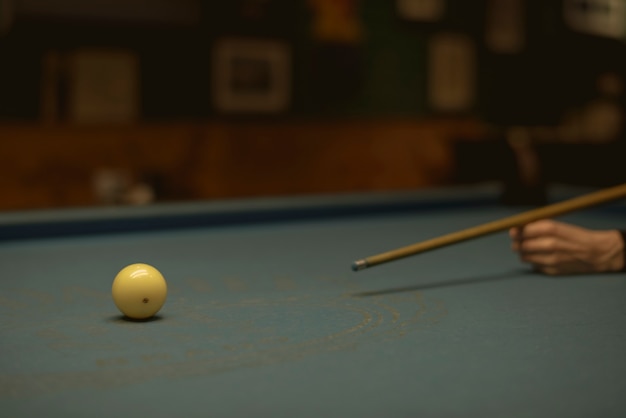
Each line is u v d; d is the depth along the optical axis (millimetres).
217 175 4035
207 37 3951
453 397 915
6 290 1416
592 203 1499
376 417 843
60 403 896
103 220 2031
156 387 948
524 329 1159
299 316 1227
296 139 4270
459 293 1377
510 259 1704
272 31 4148
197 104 3963
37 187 3578
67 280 1502
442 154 4738
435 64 4715
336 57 4363
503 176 2676
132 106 3789
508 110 4992
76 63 3623
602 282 1457
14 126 3502
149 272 1204
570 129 5156
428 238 2021
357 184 4492
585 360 1029
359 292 1390
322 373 986
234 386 950
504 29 4941
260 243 1933
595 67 5250
